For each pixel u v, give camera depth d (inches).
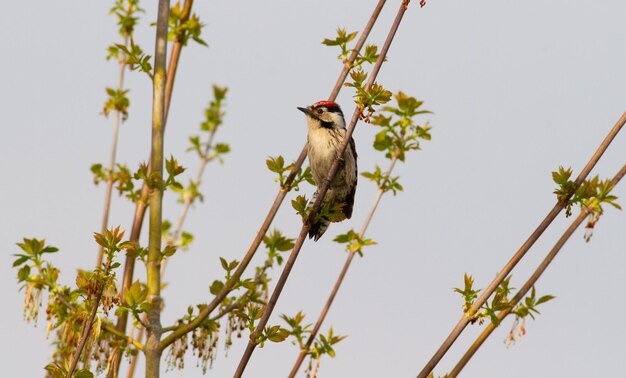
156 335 418.3
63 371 407.8
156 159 443.8
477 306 393.7
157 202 438.0
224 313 420.2
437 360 390.3
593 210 398.0
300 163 451.8
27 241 422.3
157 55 452.8
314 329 456.8
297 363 452.4
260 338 405.4
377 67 434.9
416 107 509.4
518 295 395.9
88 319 404.8
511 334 396.2
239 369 403.9
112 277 405.4
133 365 450.6
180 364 420.2
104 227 486.6
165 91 454.6
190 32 467.5
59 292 421.1
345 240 480.1
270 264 442.3
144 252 433.1
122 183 496.4
